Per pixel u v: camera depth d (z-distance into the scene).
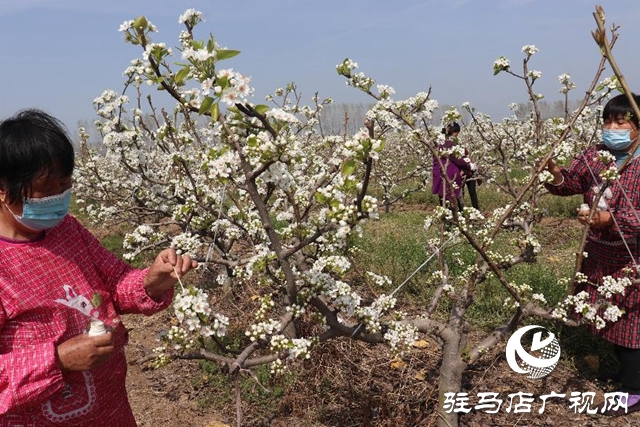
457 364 2.94
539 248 3.10
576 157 3.40
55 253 1.59
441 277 3.31
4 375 1.37
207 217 3.55
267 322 2.25
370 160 1.73
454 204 2.98
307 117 6.26
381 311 2.91
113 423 1.75
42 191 1.44
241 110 1.79
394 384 3.45
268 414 3.28
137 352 4.13
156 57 1.91
